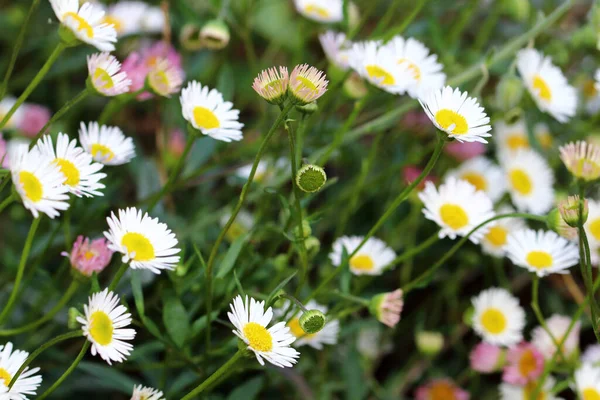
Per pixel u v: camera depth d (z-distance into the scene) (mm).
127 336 458
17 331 503
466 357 643
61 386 562
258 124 636
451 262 663
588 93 727
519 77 641
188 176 606
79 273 498
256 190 604
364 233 662
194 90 516
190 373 539
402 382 628
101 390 593
